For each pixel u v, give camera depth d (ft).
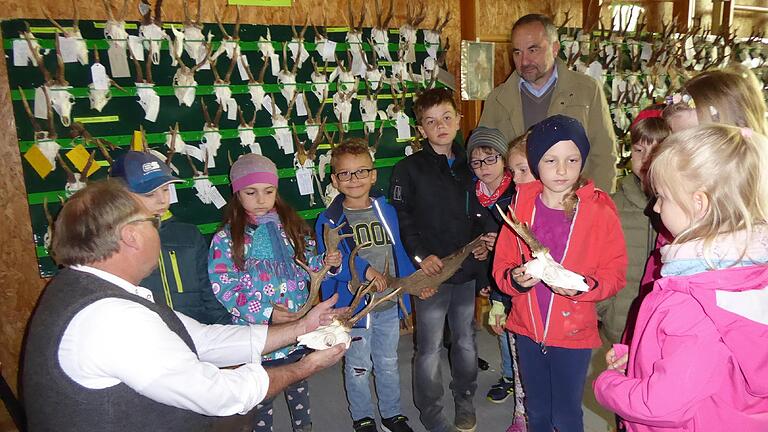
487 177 7.00
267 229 6.47
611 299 6.20
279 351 6.40
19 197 7.40
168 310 4.03
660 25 13.46
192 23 8.13
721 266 3.02
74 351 3.36
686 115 4.77
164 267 5.82
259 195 6.28
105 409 3.39
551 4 11.82
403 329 10.96
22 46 7.10
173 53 8.01
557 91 8.60
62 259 3.75
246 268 6.27
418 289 6.70
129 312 3.46
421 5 10.19
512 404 8.15
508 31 11.39
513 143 6.64
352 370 7.11
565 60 11.55
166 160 8.06
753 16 15.33
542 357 5.61
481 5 10.94
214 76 8.37
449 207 7.18
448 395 8.52
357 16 9.62
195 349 4.19
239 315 6.20
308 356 4.32
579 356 5.44
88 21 7.45
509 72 11.59
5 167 7.27
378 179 10.01
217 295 6.11
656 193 3.49
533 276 4.82
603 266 5.31
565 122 5.16
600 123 8.45
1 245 7.39
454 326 7.34
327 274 6.81
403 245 7.27
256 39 8.69
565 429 5.54
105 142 7.66
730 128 3.21
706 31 13.70
